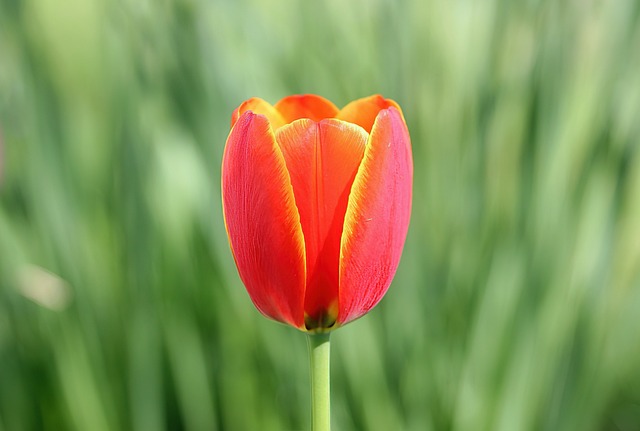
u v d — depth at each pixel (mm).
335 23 949
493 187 855
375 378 798
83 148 984
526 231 792
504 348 809
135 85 843
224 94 826
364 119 512
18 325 911
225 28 874
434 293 813
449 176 849
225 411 896
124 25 886
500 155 869
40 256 906
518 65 860
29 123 852
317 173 482
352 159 482
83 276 862
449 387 818
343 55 936
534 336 802
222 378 899
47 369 912
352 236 479
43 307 875
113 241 915
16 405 910
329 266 485
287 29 966
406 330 810
